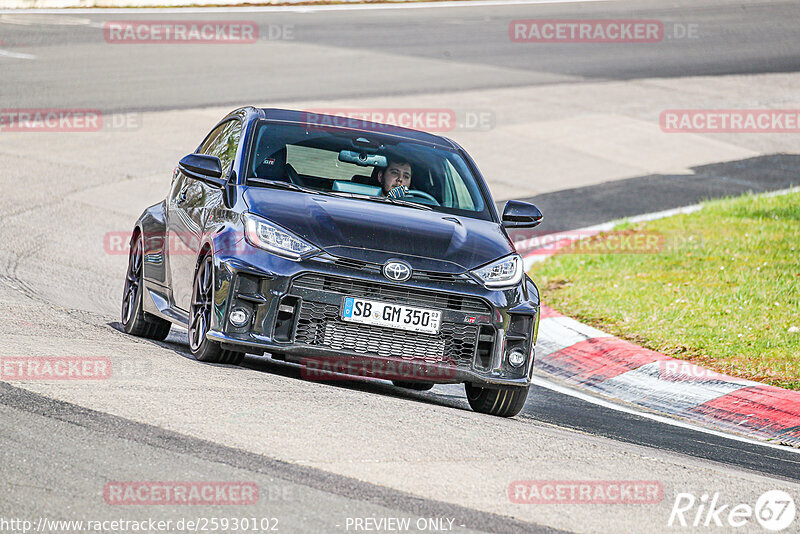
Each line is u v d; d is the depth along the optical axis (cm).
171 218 2964
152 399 2095
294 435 1966
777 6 14050
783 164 7444
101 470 1686
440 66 9862
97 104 7556
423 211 2697
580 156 7325
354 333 2408
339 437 1991
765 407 2966
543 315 4000
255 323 2414
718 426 2948
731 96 9300
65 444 1783
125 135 6800
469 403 2683
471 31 11912
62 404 1998
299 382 2438
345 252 2420
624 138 7862
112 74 8619
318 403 2225
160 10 12775
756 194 6488
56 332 2738
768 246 4922
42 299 3359
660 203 6288
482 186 2906
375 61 9931
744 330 3647
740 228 5381
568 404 2981
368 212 2573
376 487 1742
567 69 10062
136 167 6119
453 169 2909
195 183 2900
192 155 2667
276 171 2714
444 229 2589
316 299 2395
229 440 1891
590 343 3612
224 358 2547
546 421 2645
